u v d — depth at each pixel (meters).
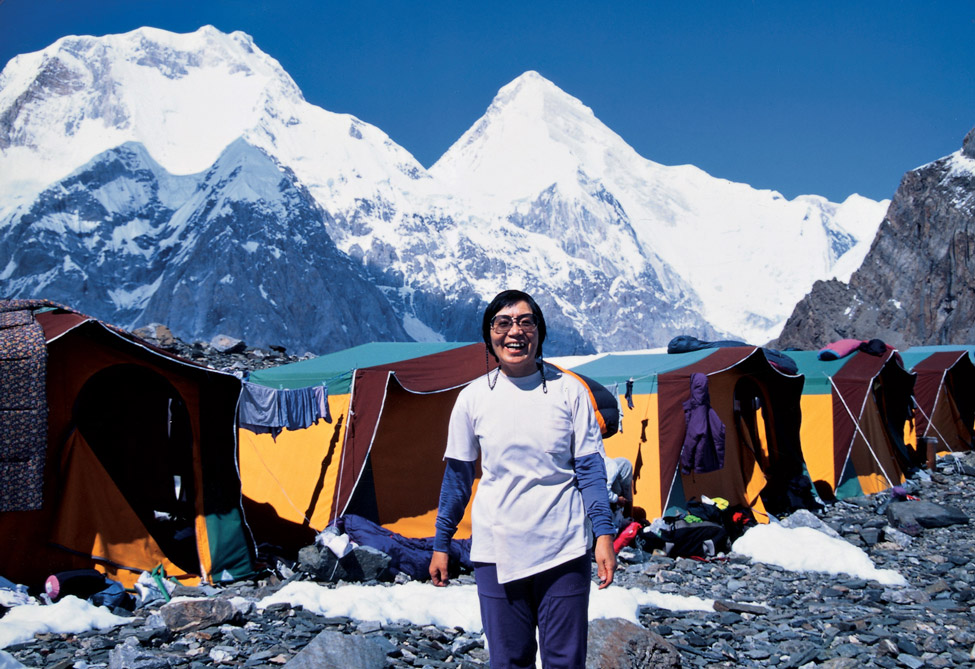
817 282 132.75
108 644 6.50
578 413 4.18
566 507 4.05
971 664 6.70
